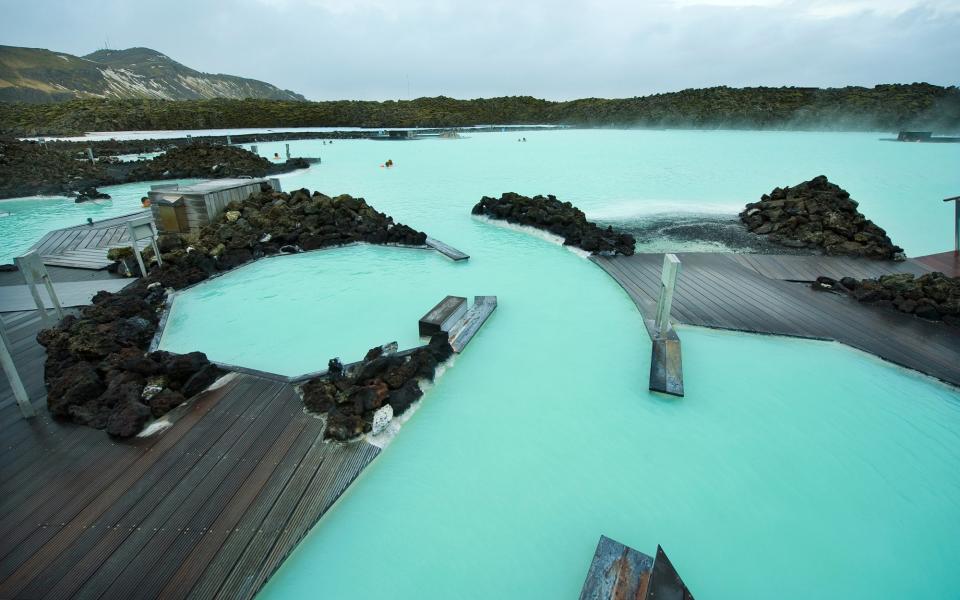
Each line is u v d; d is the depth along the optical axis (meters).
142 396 6.01
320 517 4.56
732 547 4.49
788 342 8.09
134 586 3.82
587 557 4.40
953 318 8.47
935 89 57.75
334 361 6.46
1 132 42.44
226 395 6.30
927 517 4.82
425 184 23.39
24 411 5.75
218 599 3.77
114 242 13.13
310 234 13.36
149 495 4.69
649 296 9.76
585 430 6.02
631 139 48.16
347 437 5.49
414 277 11.08
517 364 7.48
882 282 9.71
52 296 7.87
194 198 13.23
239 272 11.38
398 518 4.75
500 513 4.83
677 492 5.10
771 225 14.59
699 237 14.24
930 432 6.01
